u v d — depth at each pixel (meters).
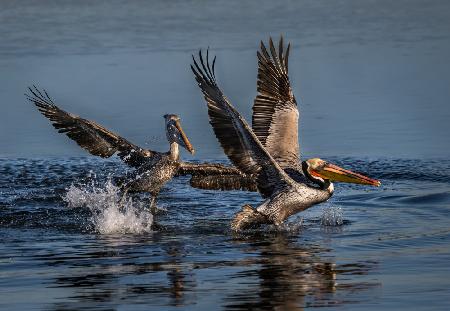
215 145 19.55
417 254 11.66
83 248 12.31
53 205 15.48
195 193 16.62
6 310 9.53
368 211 14.59
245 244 12.45
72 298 9.91
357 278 10.58
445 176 16.89
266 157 12.75
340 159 18.03
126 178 15.95
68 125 15.73
